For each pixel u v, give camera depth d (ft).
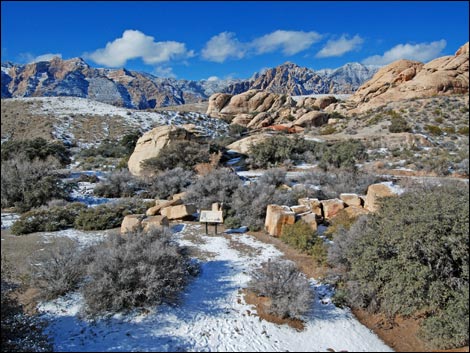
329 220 38.14
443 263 20.90
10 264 26.35
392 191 38.04
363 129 118.11
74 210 42.55
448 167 66.80
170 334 19.17
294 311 20.95
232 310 21.94
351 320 21.68
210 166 65.31
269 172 56.24
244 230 37.99
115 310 20.84
